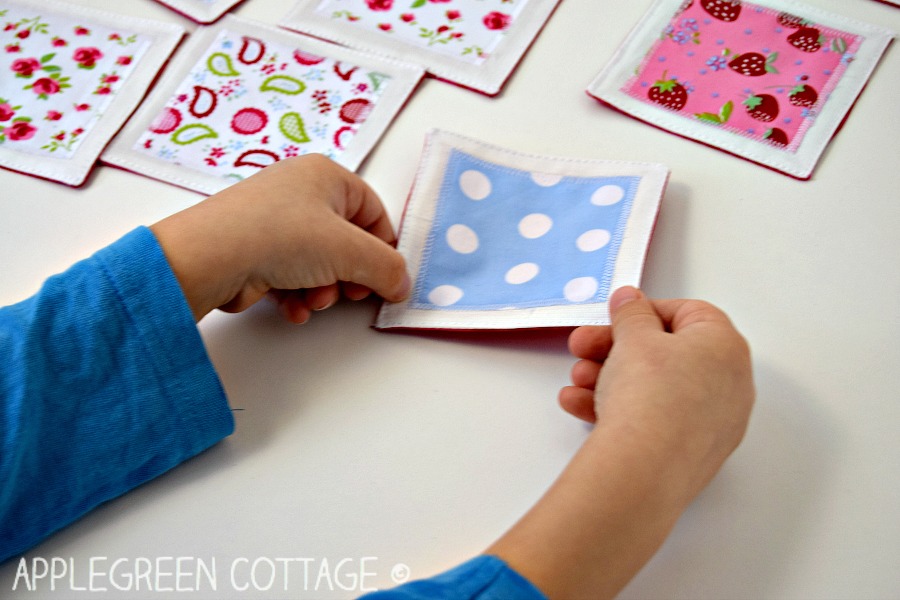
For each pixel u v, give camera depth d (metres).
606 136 0.77
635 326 0.57
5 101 0.82
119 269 0.56
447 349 0.65
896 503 0.56
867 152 0.75
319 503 0.57
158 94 0.81
